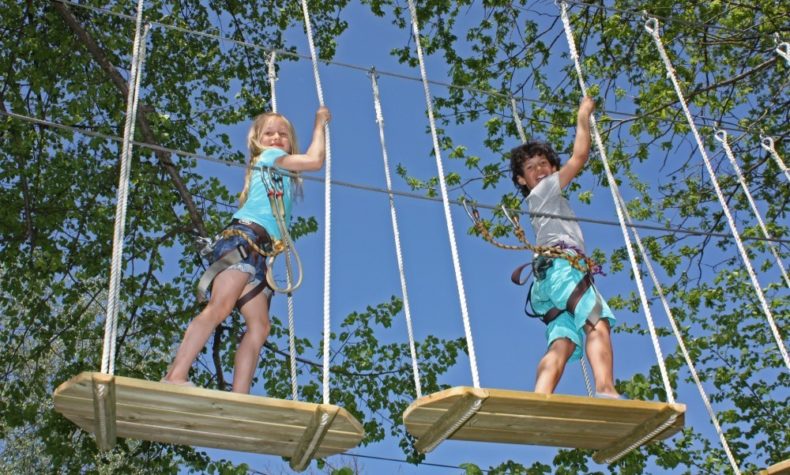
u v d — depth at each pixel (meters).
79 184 11.95
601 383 5.02
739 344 11.74
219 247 4.99
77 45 12.06
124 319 12.05
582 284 5.34
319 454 4.91
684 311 11.38
